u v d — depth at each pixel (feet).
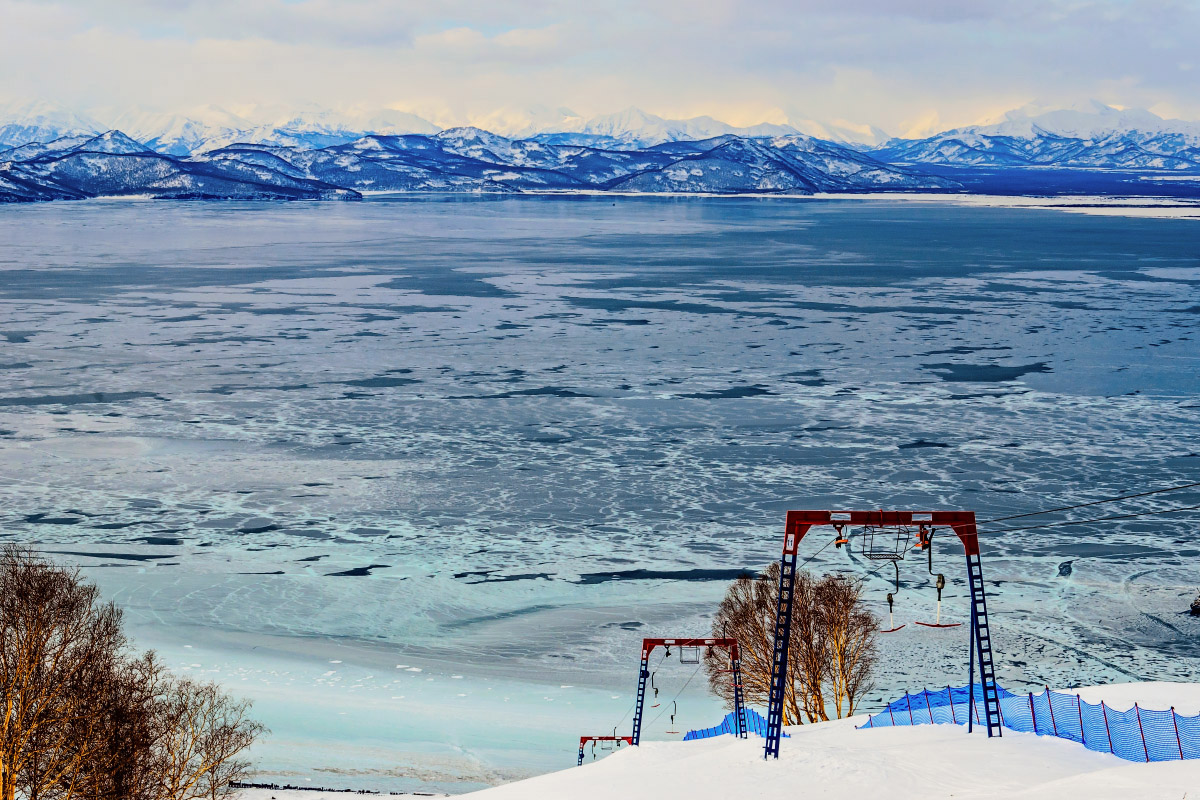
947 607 173.17
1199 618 166.81
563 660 156.46
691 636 164.45
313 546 206.59
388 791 108.78
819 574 188.03
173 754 98.32
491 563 198.08
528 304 527.81
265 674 148.77
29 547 203.51
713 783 77.15
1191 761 73.82
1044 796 65.72
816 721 127.85
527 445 277.23
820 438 283.18
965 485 243.19
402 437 284.41
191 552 202.80
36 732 92.07
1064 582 184.03
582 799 75.77
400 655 157.79
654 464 261.03
